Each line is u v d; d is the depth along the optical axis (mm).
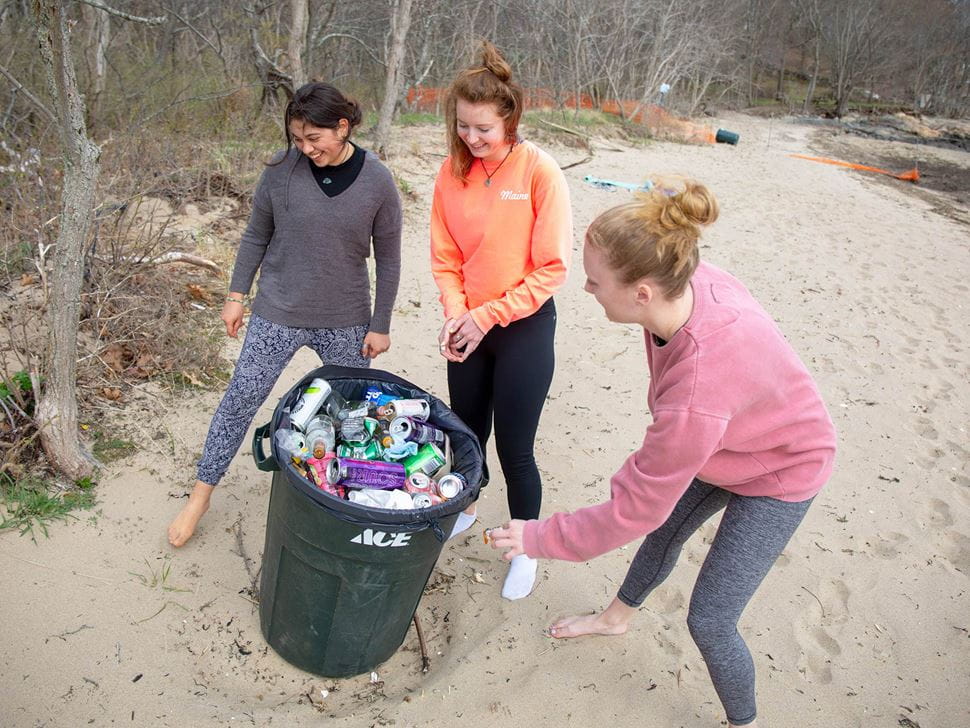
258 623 2789
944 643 3023
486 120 2504
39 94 5957
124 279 4094
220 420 2908
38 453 3184
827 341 5816
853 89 30094
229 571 2969
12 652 2486
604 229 1847
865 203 11445
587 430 4289
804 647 2949
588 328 5621
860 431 4531
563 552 2139
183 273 4891
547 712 2582
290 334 2857
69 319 2971
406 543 2264
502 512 3529
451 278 2906
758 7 27906
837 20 28109
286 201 2686
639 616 3014
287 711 2498
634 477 1976
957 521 3758
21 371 3420
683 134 15883
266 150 6852
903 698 2766
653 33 17469
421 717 2518
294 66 7609
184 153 6352
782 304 6523
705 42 19438
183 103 7441
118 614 2695
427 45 13672
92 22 7156
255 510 3275
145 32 9492
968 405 5004
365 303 2955
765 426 1995
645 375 5020
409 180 8094
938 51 29812
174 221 5363
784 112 27156
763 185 11719
